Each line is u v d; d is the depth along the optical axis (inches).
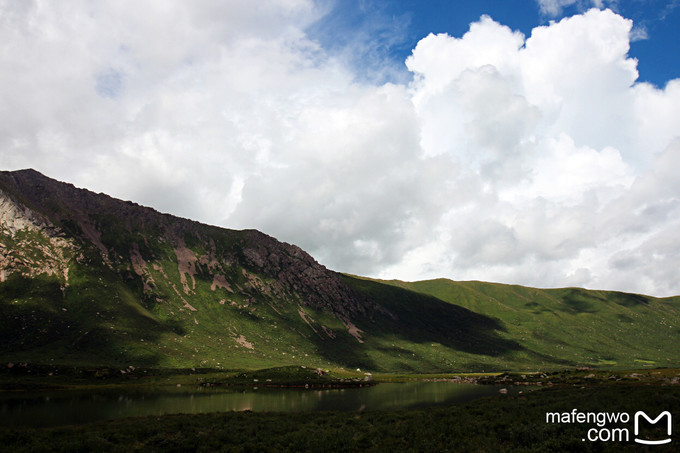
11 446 1551.4
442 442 1434.5
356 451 1457.9
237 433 1808.6
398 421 1996.8
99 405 3284.9
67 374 5477.4
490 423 1631.4
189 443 1638.8
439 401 3710.6
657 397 1802.4
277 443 1593.3
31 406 3218.5
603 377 4722.0
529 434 1368.1
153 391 4660.4
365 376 7401.6
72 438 1702.8
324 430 1823.3
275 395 4313.5
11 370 5300.2
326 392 4788.4
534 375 6343.5
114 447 1561.3
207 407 3174.2
